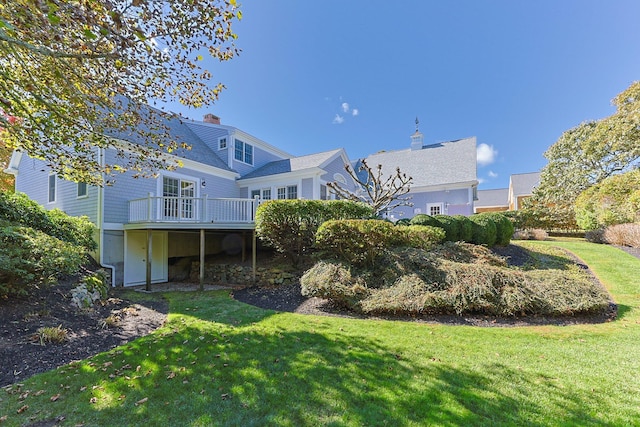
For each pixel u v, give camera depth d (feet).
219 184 42.24
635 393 8.65
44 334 12.66
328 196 44.50
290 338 13.30
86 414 7.87
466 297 16.88
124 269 30.58
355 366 10.38
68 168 18.30
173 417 7.72
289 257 30.68
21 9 9.16
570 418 7.52
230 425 7.39
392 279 19.53
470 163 54.54
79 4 10.41
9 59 13.08
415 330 14.42
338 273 19.67
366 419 7.54
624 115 42.29
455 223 30.04
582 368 10.22
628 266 23.81
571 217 42.75
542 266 25.08
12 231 15.92
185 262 36.83
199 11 12.30
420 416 7.64
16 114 14.14
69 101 14.43
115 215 30.07
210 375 9.87
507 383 9.21
